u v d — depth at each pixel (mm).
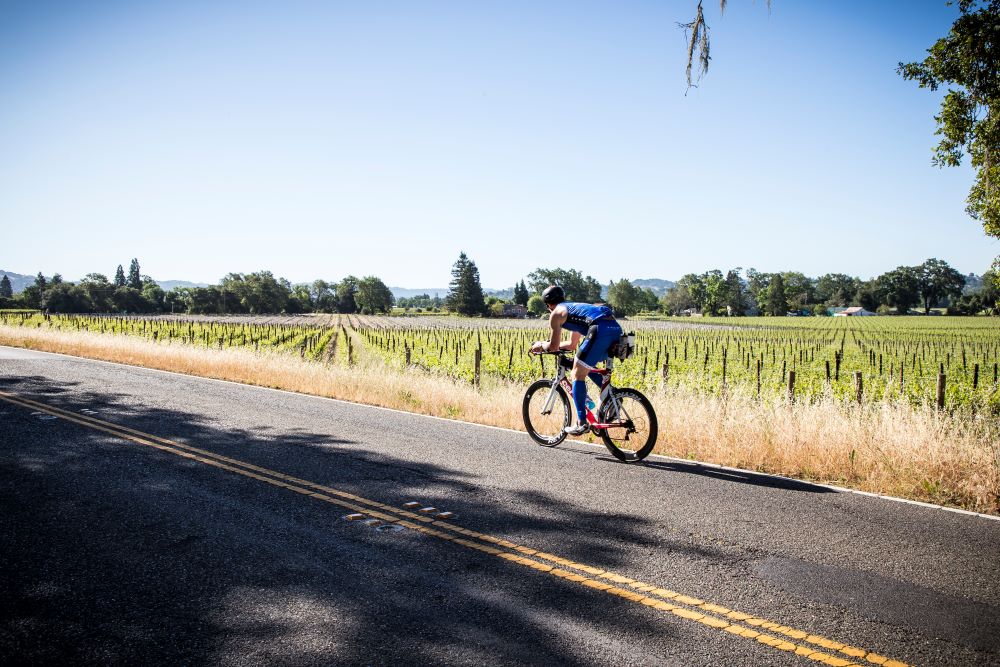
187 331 58375
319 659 2891
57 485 5598
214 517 4840
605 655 2932
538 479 6000
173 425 8398
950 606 3443
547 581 3742
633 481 5945
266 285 191625
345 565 3967
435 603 3455
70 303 154000
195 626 3195
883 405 7488
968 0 15195
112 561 3994
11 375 13586
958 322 130500
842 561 4051
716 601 3492
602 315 6863
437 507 5129
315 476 6016
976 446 5871
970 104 16172
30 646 2990
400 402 11078
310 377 13977
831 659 2914
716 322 134125
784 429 7008
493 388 12398
